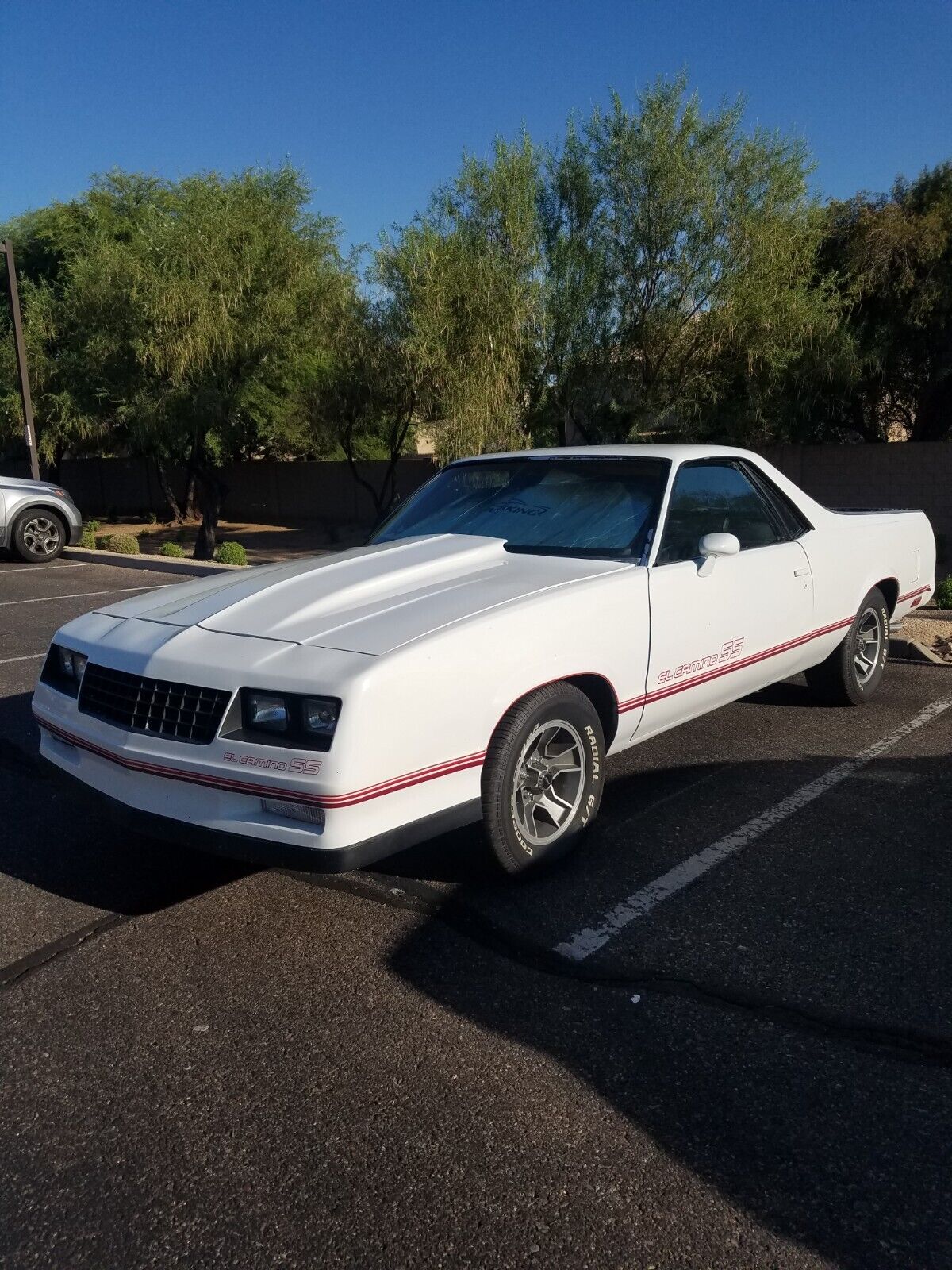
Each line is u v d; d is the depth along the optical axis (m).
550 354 15.09
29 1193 2.51
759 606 5.09
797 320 14.14
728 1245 2.28
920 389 16.95
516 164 14.32
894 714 6.23
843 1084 2.83
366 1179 2.52
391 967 3.51
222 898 4.07
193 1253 2.31
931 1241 2.27
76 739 3.97
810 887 3.99
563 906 3.89
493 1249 2.29
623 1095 2.80
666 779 5.21
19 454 29.09
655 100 13.91
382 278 15.03
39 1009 3.32
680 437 16.12
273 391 20.59
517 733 3.83
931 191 15.80
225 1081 2.92
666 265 14.09
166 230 16.66
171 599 4.39
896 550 6.45
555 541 4.77
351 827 3.35
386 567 4.41
